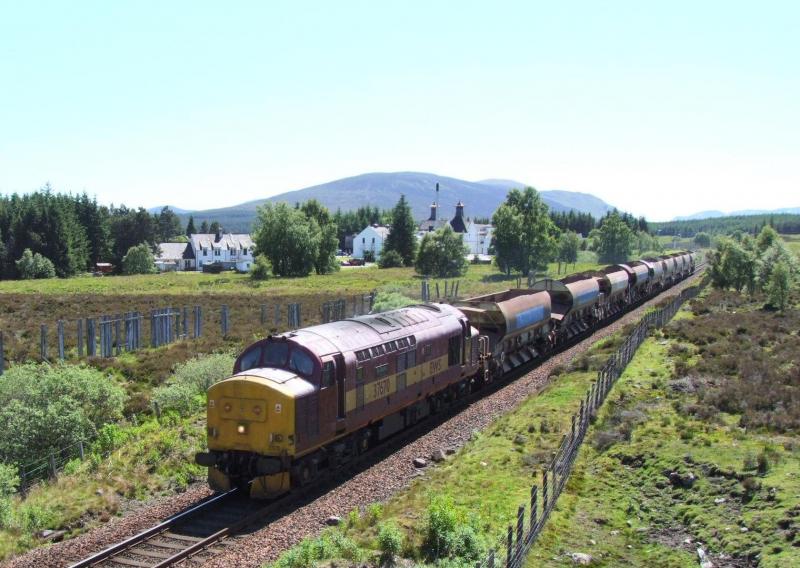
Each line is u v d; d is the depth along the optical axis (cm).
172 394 3025
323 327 2241
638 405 2614
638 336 3859
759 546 1523
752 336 4131
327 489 2002
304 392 1911
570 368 3409
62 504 1936
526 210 11250
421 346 2611
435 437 2495
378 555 1438
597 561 1514
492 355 3384
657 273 7375
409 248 14675
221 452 1923
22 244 12750
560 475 1900
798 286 7012
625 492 1909
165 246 18562
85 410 2744
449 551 1442
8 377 2738
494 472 1997
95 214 15062
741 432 2255
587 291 4788
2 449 2419
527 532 1510
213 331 5156
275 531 1669
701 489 1847
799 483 1755
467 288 8662
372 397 2267
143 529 1722
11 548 1652
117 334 4362
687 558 1541
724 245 7425
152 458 2297
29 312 5994
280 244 11756
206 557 1535
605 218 15125
